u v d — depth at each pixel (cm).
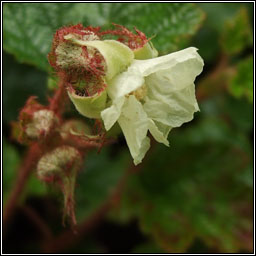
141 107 13
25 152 21
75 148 16
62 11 18
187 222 20
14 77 21
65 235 20
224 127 21
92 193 21
